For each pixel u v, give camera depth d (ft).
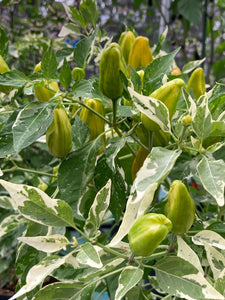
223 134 0.85
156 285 1.33
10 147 0.91
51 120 0.88
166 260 0.81
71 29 1.54
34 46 3.51
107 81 0.94
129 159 1.26
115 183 1.03
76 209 0.95
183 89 0.86
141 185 0.74
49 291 0.90
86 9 1.42
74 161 0.99
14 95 1.14
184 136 0.90
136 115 0.99
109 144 0.99
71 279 1.03
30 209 0.82
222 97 0.92
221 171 0.77
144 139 1.02
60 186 0.98
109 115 1.20
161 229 0.74
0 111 1.16
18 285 1.07
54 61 0.97
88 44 1.14
